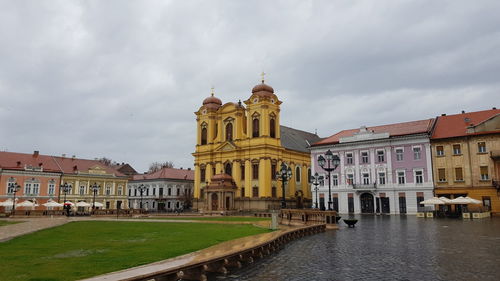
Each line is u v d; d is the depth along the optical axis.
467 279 12.90
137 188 116.25
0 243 21.72
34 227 34.62
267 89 82.38
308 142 98.75
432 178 60.84
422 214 54.16
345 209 68.81
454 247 20.52
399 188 63.78
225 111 87.25
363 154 68.19
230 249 16.41
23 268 13.16
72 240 23.30
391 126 71.06
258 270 15.00
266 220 47.50
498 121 57.44
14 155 85.12
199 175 88.50
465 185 58.16
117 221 45.28
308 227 28.70
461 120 64.06
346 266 15.53
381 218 52.22
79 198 90.25
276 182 80.19
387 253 18.81
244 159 81.69
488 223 39.06
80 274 12.02
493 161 56.44
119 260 14.86
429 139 61.72
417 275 13.62
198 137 90.00
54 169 87.56
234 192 77.31
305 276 13.72
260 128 80.19
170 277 12.06
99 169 94.88
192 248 18.53
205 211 72.88
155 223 41.03
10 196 79.56
